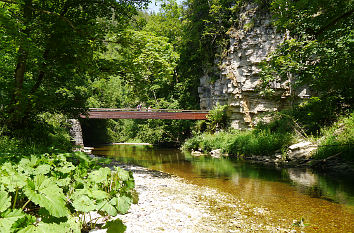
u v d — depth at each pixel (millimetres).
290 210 5875
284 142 15430
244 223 4938
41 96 10227
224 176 10484
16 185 2990
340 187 8211
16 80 9633
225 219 5117
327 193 7465
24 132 9945
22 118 10430
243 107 23234
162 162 15438
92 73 10969
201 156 19234
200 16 31875
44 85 11820
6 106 9500
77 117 12898
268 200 6734
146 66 10117
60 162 4758
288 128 17203
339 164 11375
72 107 12242
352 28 9266
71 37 9242
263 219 5215
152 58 9734
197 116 26094
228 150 19297
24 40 7754
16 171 3645
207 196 7051
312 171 11484
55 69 10422
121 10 10789
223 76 25922
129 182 4297
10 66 10484
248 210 5832
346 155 11375
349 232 4582
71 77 12102
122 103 44094
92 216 4414
